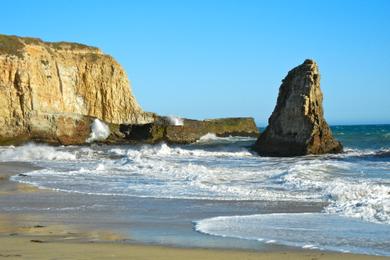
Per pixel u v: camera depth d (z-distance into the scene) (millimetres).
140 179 24781
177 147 50938
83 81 68375
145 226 13766
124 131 59469
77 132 56281
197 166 29453
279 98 46156
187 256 10000
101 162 35469
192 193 20141
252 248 10891
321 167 28062
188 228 13438
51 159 39781
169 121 67812
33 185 23094
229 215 15523
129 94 72438
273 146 44781
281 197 18922
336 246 11219
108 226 13789
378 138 66688
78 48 69500
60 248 10578
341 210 16016
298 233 12648
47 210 16578
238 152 45656
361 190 19344
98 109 69438
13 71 56750
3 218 15133
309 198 18594
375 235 12422
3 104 55531
